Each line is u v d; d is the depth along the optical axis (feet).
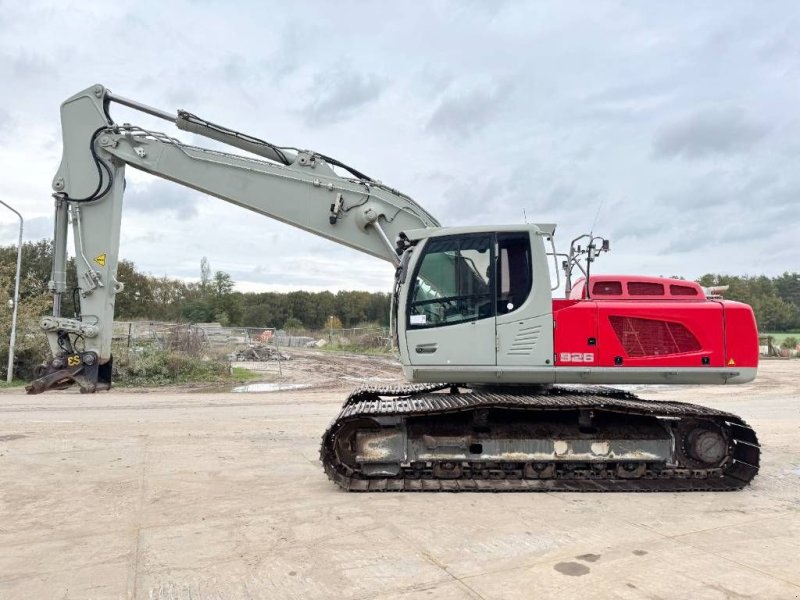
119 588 12.34
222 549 14.55
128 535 15.60
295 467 23.65
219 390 57.06
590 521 16.79
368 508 18.04
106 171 26.30
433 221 25.50
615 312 21.17
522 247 21.65
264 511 17.71
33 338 64.44
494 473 21.09
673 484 20.48
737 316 21.38
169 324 85.76
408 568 13.32
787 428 34.14
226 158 26.13
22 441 28.89
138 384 60.95
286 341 167.84
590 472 21.12
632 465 21.03
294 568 13.33
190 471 22.82
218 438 30.27
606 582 12.54
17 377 64.18
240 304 206.69
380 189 25.71
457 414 21.36
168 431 32.35
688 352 21.17
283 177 25.89
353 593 12.03
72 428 33.04
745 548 14.64
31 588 12.36
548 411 21.77
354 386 60.70
